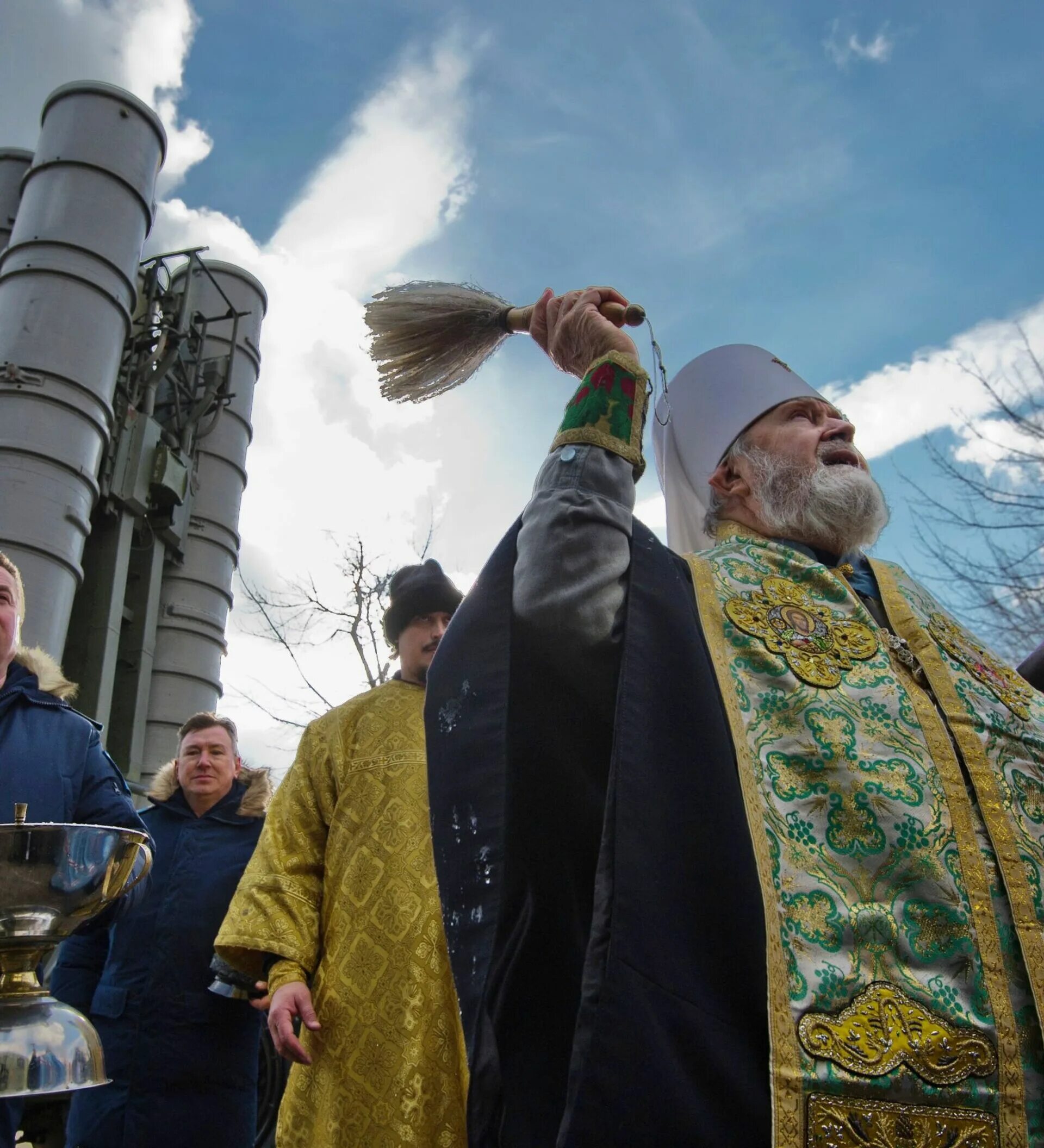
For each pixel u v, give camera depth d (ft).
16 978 5.42
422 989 8.12
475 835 4.43
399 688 9.82
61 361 35.53
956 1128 3.59
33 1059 4.98
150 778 39.47
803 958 3.80
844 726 4.42
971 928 3.97
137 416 39.63
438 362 6.22
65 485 34.47
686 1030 3.62
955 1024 3.76
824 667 4.65
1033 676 6.33
